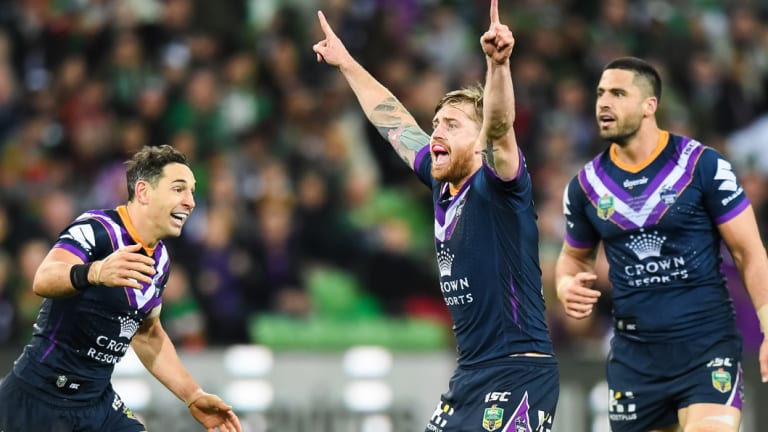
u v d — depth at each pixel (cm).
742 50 5906
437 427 2212
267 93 5178
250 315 4281
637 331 2494
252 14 5712
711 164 2430
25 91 5066
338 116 5172
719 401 2412
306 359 3781
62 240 2244
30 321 3997
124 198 4666
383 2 5769
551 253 4484
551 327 4097
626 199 2477
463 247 2177
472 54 5694
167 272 2359
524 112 5169
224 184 4553
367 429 3769
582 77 5538
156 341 2459
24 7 5338
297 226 4591
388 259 4522
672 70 5591
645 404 2498
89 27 5259
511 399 2141
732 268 4059
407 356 3816
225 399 3731
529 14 5794
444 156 2169
